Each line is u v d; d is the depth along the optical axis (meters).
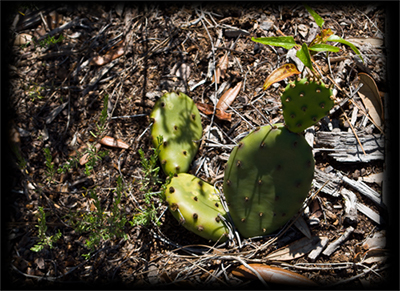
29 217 0.89
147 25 0.99
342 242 0.85
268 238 0.85
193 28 0.98
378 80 0.93
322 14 0.98
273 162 0.81
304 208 0.86
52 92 0.95
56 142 0.93
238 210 0.84
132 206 0.89
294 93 0.79
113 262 0.86
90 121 0.93
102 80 0.96
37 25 0.99
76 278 0.86
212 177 0.90
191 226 0.83
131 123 0.93
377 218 0.86
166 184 0.84
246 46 0.96
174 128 0.87
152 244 0.87
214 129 0.92
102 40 0.98
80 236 0.88
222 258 0.83
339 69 0.94
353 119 0.91
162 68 0.96
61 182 0.90
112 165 0.91
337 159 0.89
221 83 0.94
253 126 0.92
